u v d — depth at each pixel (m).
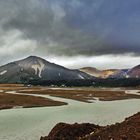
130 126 26.17
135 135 23.34
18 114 57.91
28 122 48.12
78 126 32.50
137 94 151.00
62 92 157.75
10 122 47.75
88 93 150.25
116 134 25.23
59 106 78.38
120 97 125.19
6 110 65.38
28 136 36.41
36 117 54.25
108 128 28.11
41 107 74.25
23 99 92.44
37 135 37.16
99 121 50.84
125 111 69.19
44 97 112.00
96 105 84.44
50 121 49.66
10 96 105.38
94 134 27.66
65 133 31.27
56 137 30.58
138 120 27.53
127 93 160.75
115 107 79.06
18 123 46.78
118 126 27.89
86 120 51.75
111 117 56.69
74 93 148.62
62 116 56.69
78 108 73.81
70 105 82.31
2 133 38.47
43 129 41.56
